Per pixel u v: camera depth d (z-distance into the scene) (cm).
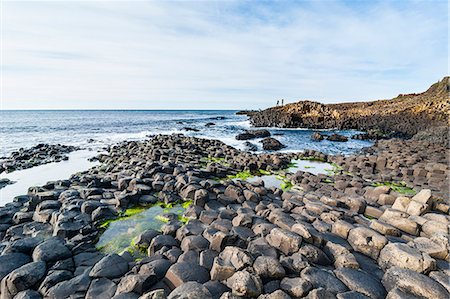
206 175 1466
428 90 8012
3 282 561
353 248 708
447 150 2198
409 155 2030
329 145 3266
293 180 1480
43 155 2284
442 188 1311
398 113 5219
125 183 1207
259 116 6594
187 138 3070
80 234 802
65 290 541
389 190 1120
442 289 506
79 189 1191
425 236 777
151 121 7819
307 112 6162
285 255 654
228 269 556
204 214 898
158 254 667
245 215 824
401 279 538
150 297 471
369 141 3684
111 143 3148
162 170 1455
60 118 8944
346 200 1023
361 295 510
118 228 886
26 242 711
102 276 580
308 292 511
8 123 6253
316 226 804
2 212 960
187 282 516
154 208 1055
